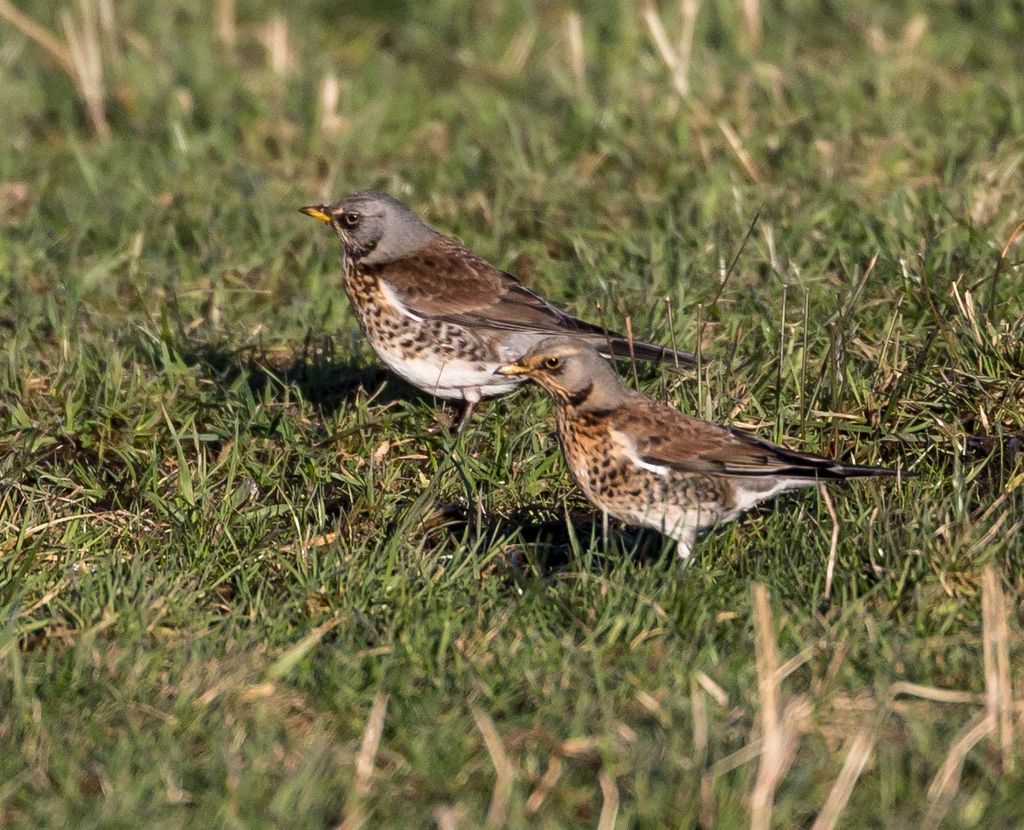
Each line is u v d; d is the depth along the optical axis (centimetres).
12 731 839
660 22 2162
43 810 769
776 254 1427
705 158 1677
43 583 1002
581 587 972
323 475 1170
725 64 1995
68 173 1853
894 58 1964
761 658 812
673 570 982
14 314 1493
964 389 1180
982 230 1399
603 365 1011
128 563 1046
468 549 1067
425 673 893
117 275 1581
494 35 2278
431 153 1838
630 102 1869
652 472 998
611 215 1605
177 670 901
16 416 1269
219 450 1247
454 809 749
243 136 1941
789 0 2230
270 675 888
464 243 1575
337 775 791
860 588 966
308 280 1530
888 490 1084
